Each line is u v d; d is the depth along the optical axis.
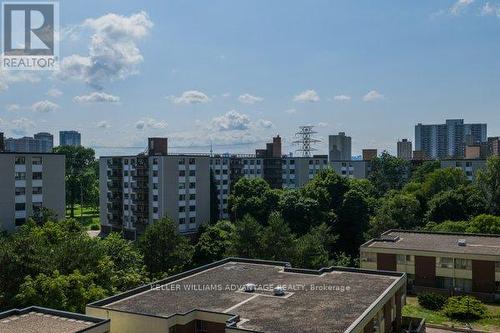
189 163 103.69
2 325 31.33
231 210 103.88
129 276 54.81
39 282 42.62
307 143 173.12
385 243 67.00
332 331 30.89
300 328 31.44
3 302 43.44
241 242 68.88
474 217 85.44
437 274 61.34
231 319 32.44
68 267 48.06
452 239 69.81
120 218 111.12
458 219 88.94
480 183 97.56
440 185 106.75
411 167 148.75
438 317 54.44
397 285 42.53
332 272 47.19
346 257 80.06
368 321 33.94
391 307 41.06
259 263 51.22
